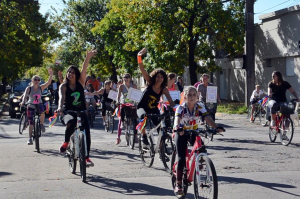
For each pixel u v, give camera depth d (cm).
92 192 724
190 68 2762
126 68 3794
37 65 4134
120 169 912
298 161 978
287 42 2531
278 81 1238
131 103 1267
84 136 798
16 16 2864
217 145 1220
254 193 709
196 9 2498
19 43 3338
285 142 1209
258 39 2862
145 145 925
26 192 724
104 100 1625
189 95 624
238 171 877
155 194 710
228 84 3466
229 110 2370
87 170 902
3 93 4453
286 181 791
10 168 923
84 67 854
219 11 2434
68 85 840
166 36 2606
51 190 737
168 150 853
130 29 2781
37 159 1027
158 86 880
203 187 581
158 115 853
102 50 4684
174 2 2508
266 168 904
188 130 611
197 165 593
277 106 1216
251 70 2239
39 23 2911
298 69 2461
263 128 1675
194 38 2802
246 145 1218
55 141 1333
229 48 2797
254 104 1895
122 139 1380
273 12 2620
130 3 2620
